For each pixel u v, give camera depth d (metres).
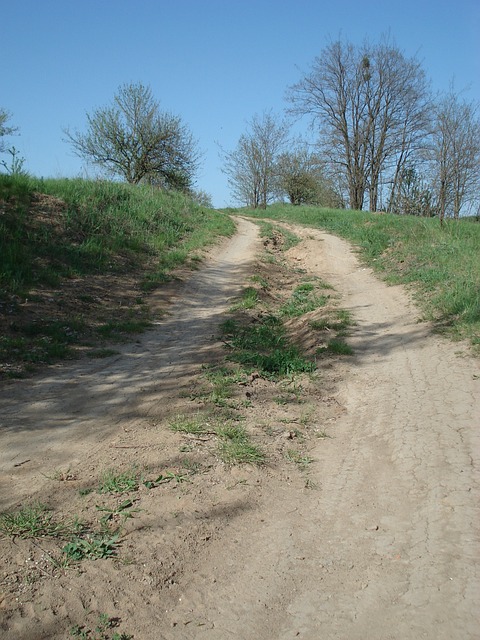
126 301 11.06
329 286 13.34
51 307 9.66
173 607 3.00
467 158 23.77
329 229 23.92
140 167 33.94
